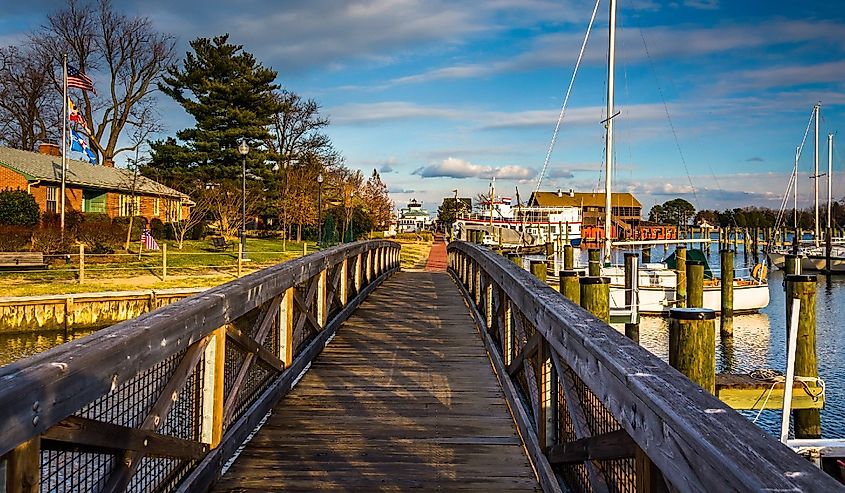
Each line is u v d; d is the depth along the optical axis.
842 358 15.19
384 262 17.11
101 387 2.16
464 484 3.56
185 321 2.94
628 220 81.38
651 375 1.89
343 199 46.28
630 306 15.27
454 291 14.08
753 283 22.73
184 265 22.70
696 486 1.44
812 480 1.17
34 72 44.75
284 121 51.06
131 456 2.50
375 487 3.51
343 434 4.40
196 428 3.42
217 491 3.42
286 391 5.37
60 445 2.03
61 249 22.33
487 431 4.50
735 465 1.25
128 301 16.70
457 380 5.93
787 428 5.99
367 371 6.27
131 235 29.78
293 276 5.53
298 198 41.25
